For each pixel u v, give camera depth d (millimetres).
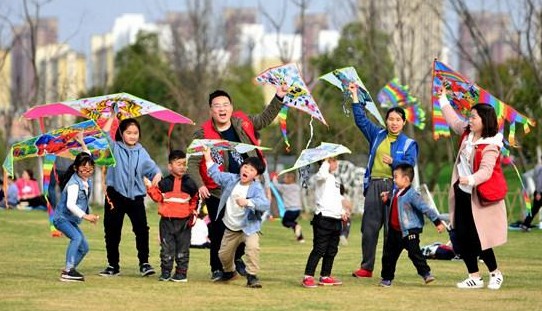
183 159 26969
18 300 23031
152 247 38906
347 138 77375
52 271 29438
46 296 23719
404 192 26438
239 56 126312
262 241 45625
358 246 42781
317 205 26516
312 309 22062
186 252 27078
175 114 29594
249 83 121125
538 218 60406
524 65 84938
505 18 105250
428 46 89125
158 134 92812
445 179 89000
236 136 27609
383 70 80875
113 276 28172
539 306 22812
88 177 27219
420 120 49375
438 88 28719
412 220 26516
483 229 25688
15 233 46094
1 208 72750
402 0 95375
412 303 23156
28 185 72812
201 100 87812
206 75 95375
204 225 39375
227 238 26141
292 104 27875
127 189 28125
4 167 27969
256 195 25656
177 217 26891
